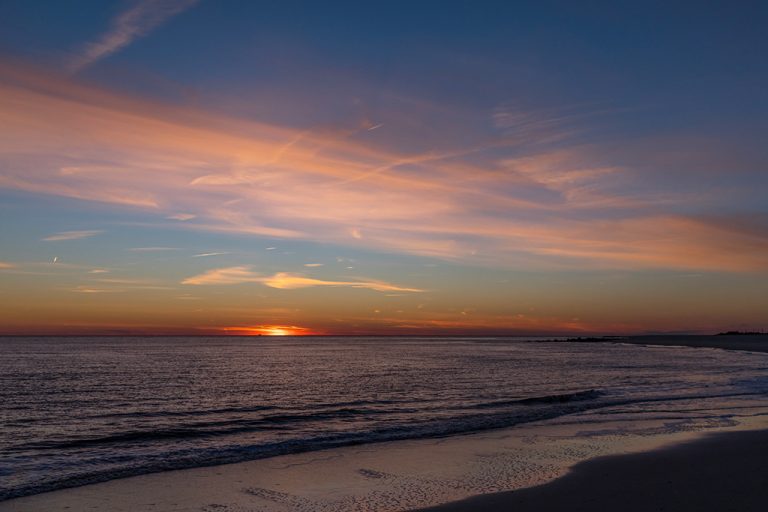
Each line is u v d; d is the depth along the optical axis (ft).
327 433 70.03
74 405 104.99
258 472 48.42
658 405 92.43
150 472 48.91
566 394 108.88
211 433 71.77
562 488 40.04
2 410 97.96
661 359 287.48
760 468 44.34
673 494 37.14
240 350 446.60
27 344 583.99
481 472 46.78
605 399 103.40
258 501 39.29
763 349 424.46
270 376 175.11
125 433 71.77
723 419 75.05
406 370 202.69
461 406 97.81
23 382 153.28
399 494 40.24
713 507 33.91
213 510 37.42
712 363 244.01
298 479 45.65
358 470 48.65
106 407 101.76
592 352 406.82
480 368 213.46
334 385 143.74
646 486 39.60
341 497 39.86
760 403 93.86
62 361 260.21
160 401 111.04
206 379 164.25
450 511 35.40
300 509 37.19
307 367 222.28
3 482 45.47
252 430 73.97
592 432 66.54
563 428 70.28
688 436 61.36
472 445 59.77
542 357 317.42
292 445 61.11
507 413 86.58
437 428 72.23
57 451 60.59
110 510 37.73
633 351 426.51
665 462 47.85
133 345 577.02
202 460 53.78
